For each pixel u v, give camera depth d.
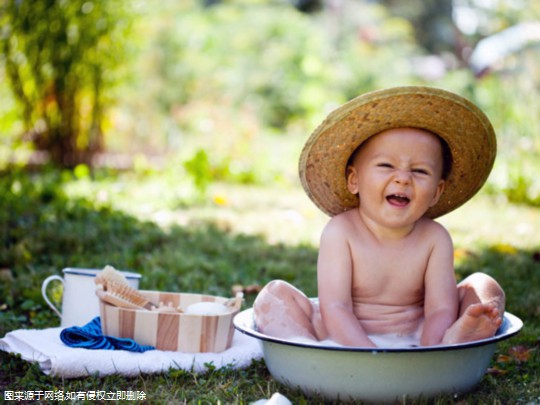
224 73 10.27
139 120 9.25
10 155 7.10
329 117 2.34
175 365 2.39
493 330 2.10
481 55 8.42
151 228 4.76
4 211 4.89
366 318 2.41
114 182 6.52
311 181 2.57
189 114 8.95
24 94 6.71
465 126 2.39
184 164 6.30
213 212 5.59
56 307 3.19
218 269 3.91
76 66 6.73
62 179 6.19
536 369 2.47
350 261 2.38
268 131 9.06
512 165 6.72
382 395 2.03
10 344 2.52
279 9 11.91
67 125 6.90
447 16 14.27
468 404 2.09
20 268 3.77
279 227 5.14
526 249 4.57
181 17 10.75
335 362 2.03
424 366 2.01
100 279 2.64
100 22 6.72
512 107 6.92
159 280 3.67
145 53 9.55
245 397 2.19
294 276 3.86
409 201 2.31
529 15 7.56
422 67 10.25
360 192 2.40
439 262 2.41
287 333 2.27
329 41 11.86
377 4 14.13
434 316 2.33
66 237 4.30
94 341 2.45
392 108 2.29
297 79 10.41
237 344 2.66
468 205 6.38
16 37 6.58
